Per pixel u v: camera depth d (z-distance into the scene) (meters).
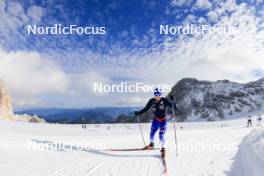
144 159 9.07
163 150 9.30
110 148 11.94
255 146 7.68
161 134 9.73
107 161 8.62
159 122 9.98
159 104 10.02
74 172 7.04
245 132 24.69
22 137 14.27
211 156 9.42
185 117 195.12
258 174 5.45
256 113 184.88
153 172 7.21
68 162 8.19
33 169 7.07
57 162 8.09
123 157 9.45
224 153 9.95
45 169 7.17
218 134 22.00
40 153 9.23
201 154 9.94
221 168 7.38
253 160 6.54
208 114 192.62
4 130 22.56
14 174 6.51
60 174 6.77
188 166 7.83
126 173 7.11
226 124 74.88
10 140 11.64
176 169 7.50
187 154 10.01
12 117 65.94
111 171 7.29
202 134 22.67
